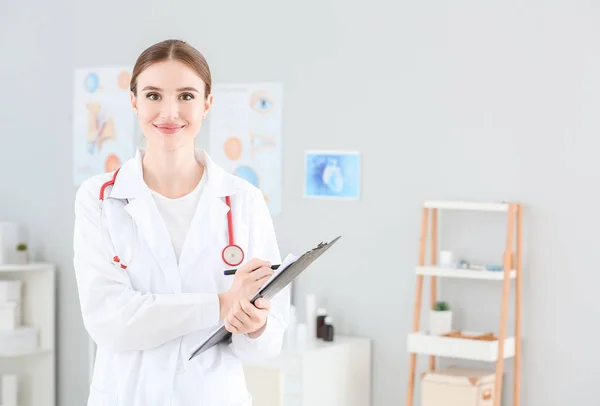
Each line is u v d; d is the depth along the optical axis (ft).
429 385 11.80
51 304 15.24
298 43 13.47
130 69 14.79
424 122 12.67
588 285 11.80
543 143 12.00
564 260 11.91
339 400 12.43
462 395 11.57
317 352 11.96
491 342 11.53
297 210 13.55
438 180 12.60
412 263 12.80
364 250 13.12
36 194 15.72
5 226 15.07
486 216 12.35
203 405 6.00
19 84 15.84
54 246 15.57
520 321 12.03
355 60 13.08
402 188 12.84
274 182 13.67
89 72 15.15
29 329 15.12
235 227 6.33
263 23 13.73
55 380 15.52
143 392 5.97
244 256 6.29
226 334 5.96
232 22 13.94
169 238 6.13
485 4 12.26
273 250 6.56
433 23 12.58
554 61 11.90
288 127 13.58
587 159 11.76
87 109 15.17
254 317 5.68
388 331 12.99
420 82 12.68
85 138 15.21
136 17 14.74
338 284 13.33
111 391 6.04
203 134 14.17
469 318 12.51
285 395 11.79
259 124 13.76
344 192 13.20
